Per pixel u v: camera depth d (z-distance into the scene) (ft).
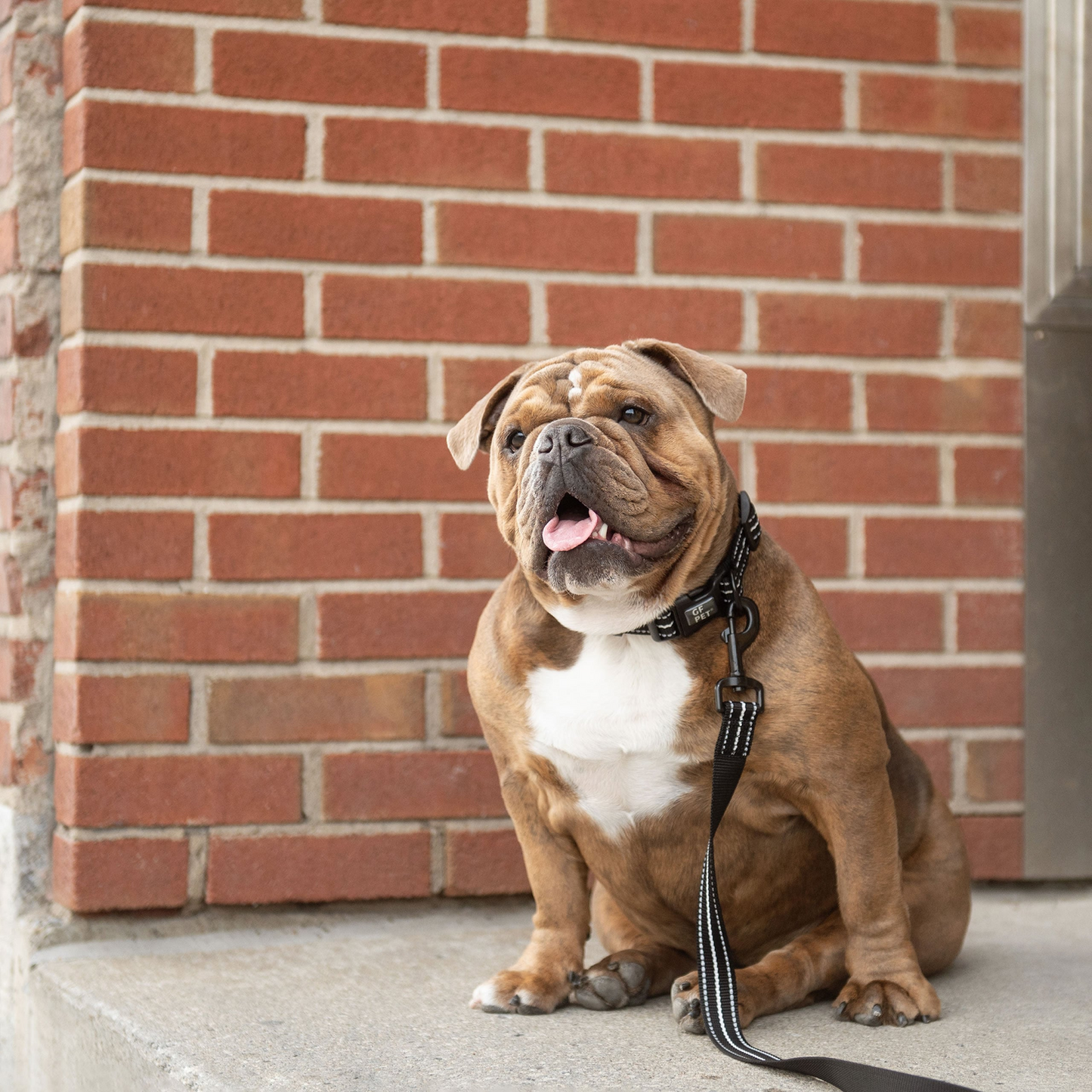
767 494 12.10
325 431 11.48
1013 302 12.55
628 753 8.29
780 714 8.12
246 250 11.40
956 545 12.31
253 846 11.19
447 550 11.62
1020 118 12.59
